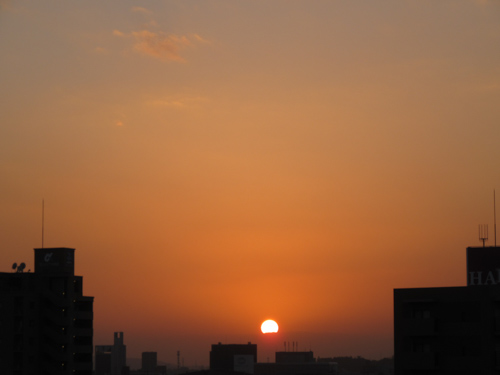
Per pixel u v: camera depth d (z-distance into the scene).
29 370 173.62
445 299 128.62
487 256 130.38
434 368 126.69
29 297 176.62
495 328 124.44
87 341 180.62
